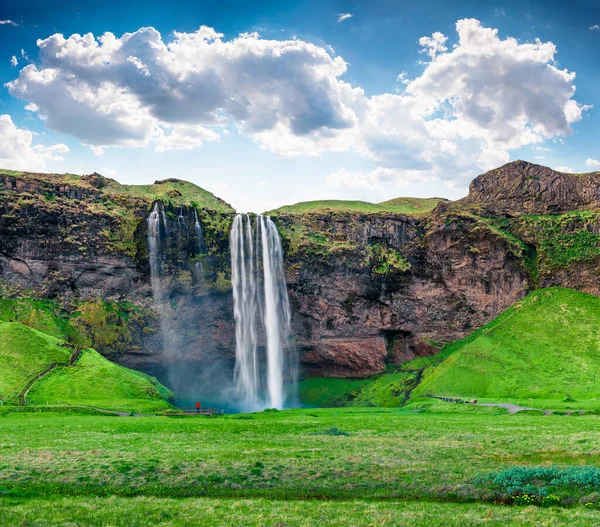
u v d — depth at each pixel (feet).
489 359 434.71
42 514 105.81
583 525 99.04
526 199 607.37
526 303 499.92
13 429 207.41
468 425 232.94
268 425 229.66
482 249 531.09
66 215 450.71
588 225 540.52
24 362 350.23
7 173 501.56
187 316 480.23
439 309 535.60
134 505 112.37
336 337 523.29
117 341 444.14
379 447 167.53
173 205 479.82
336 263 518.78
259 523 101.65
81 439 181.47
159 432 204.95
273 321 506.89
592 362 406.00
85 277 453.58
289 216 539.70
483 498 117.08
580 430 201.26
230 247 494.18
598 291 503.20
